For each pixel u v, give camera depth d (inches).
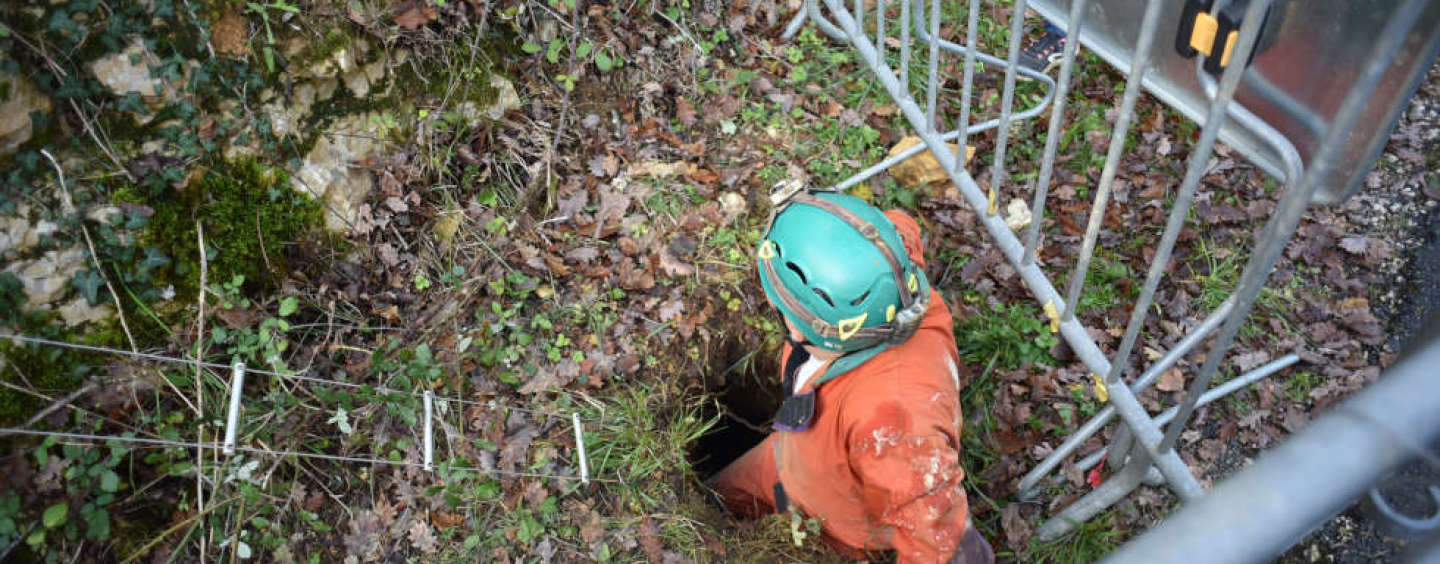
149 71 113.9
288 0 125.9
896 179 170.7
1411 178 170.6
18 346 105.7
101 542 105.2
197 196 118.6
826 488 113.4
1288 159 92.0
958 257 163.8
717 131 165.8
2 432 95.7
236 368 104.5
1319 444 27.7
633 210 152.6
